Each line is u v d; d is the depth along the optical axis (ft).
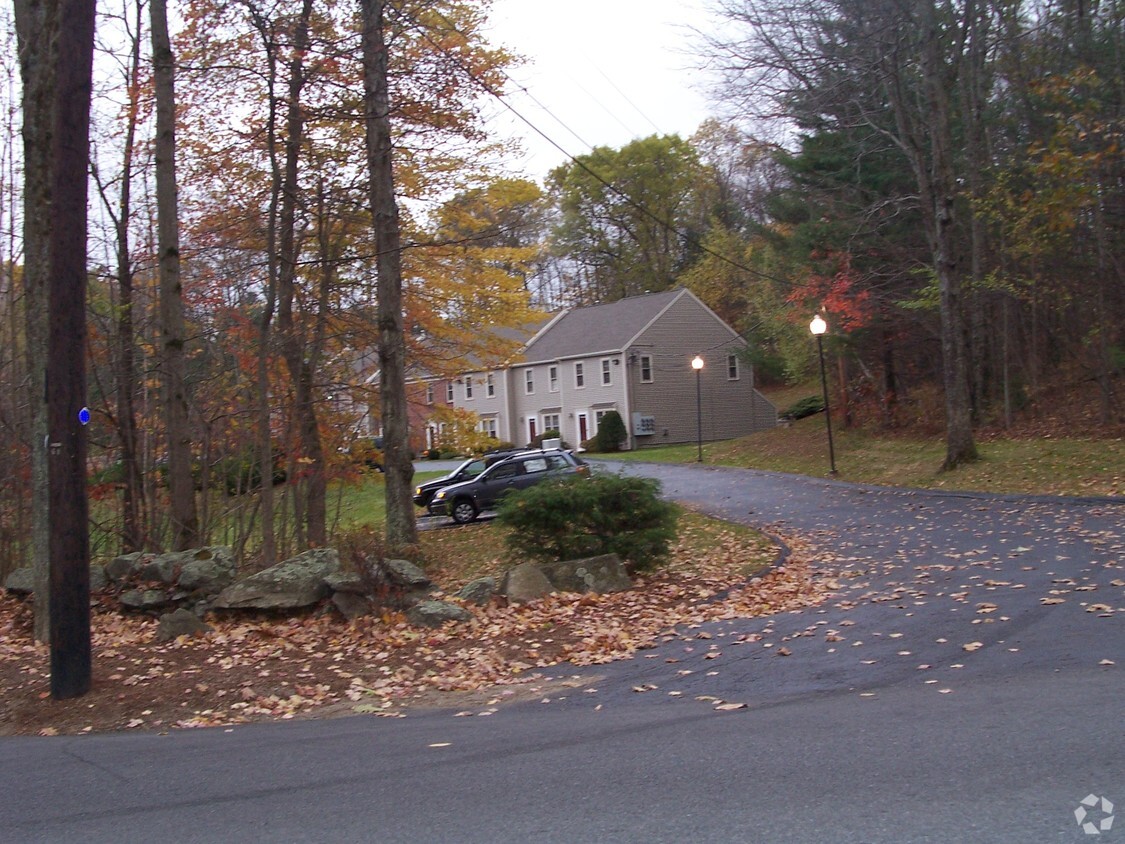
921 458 95.81
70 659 28.37
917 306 98.63
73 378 28.63
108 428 59.16
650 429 175.22
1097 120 73.97
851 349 121.70
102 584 40.32
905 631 32.04
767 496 87.15
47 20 36.22
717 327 185.98
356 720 26.08
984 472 80.33
